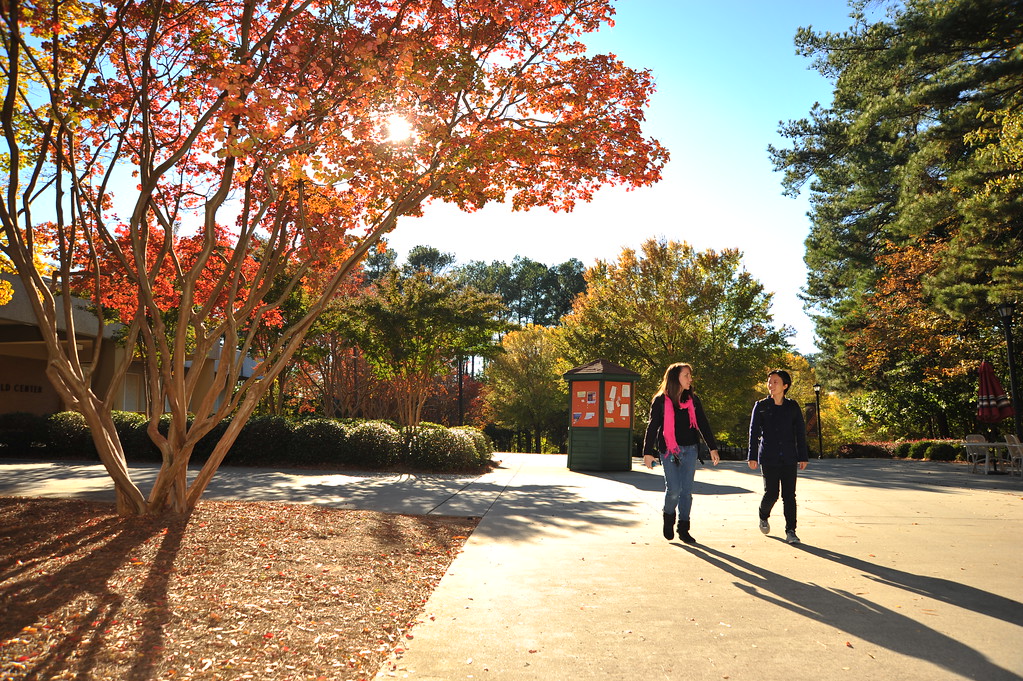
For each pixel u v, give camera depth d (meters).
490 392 48.22
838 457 29.00
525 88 7.78
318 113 7.60
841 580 5.32
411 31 7.65
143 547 5.74
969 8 19.00
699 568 5.72
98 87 7.79
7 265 9.59
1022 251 18.92
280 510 7.96
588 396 16.80
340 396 32.66
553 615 4.39
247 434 15.27
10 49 6.49
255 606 4.38
